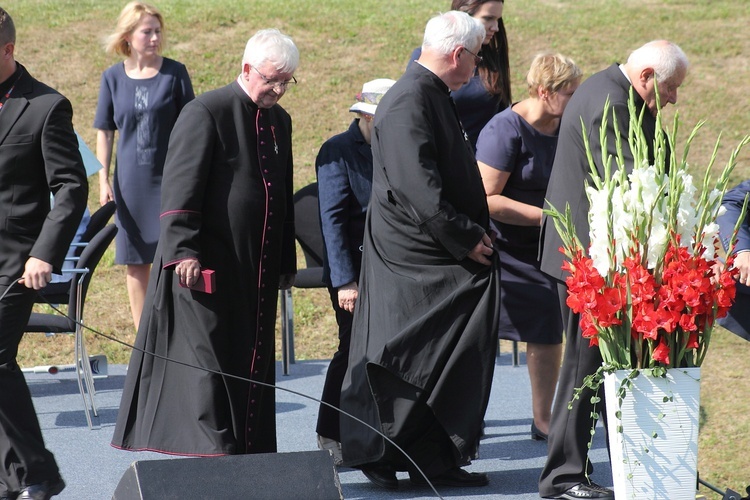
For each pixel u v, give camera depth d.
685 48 41.78
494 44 14.67
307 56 38.19
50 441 14.33
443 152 11.52
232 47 38.59
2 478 10.88
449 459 12.15
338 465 13.26
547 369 14.08
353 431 11.99
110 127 19.53
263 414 12.01
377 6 44.75
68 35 38.22
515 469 13.07
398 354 11.48
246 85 11.70
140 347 11.62
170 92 19.06
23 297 11.04
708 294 9.41
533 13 46.03
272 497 8.43
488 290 11.47
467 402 11.45
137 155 18.97
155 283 11.65
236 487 8.40
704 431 15.66
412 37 40.56
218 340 11.44
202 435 11.17
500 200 13.52
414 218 11.27
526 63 39.56
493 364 11.47
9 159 11.01
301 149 31.52
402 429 11.66
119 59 36.41
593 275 9.43
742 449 14.84
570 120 11.41
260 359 11.73
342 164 13.30
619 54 40.97
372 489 12.27
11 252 11.05
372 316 11.87
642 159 9.63
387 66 37.81
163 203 11.34
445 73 11.59
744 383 18.23
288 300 19.03
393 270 11.73
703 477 13.80
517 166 13.71
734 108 36.44
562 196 11.52
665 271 9.34
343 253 13.09
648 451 9.54
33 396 16.84
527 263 13.80
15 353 11.12
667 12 46.41
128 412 11.62
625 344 9.55
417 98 11.37
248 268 11.59
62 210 10.91
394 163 11.30
